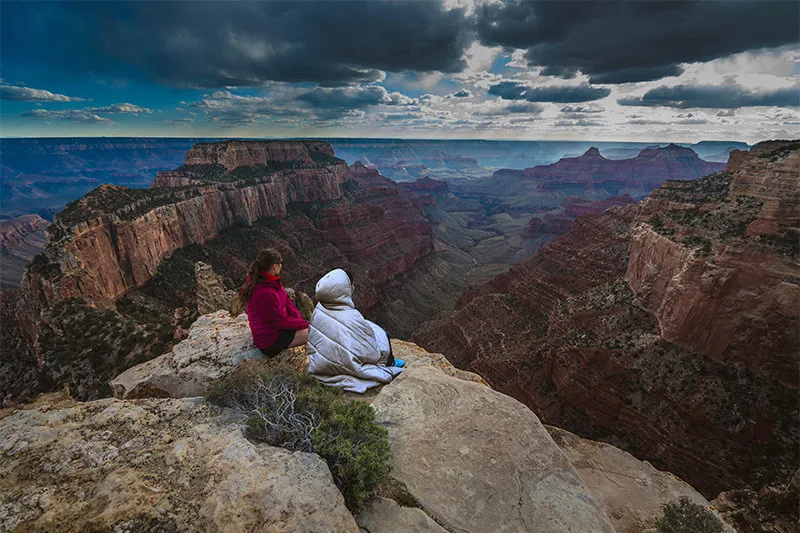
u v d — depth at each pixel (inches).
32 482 160.9
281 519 143.9
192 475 164.9
